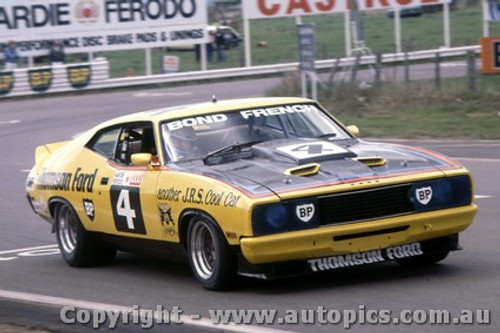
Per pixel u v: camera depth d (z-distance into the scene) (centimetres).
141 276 2320
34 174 2662
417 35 13062
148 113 2345
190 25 9762
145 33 9569
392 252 1997
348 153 2070
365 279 2088
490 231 2661
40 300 2097
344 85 6819
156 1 9594
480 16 15638
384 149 2153
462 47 10800
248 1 9869
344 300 1900
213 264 2030
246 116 2255
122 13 9462
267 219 1869
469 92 6400
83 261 2478
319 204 1903
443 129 5453
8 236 3075
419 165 2038
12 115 7488
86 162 2428
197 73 9612
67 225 2534
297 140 2191
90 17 9338
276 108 2302
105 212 2323
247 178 1967
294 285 2067
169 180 2095
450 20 15288
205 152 2164
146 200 2158
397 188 1958
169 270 2370
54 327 1798
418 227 1975
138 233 2230
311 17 17512
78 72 9106
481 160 4259
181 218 2052
